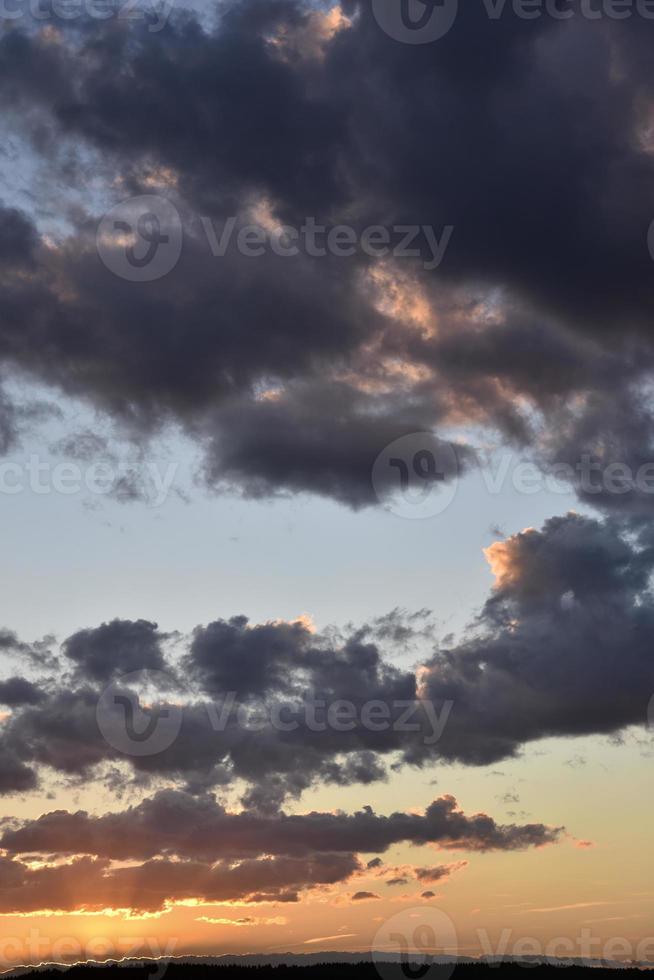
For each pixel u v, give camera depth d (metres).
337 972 120.50
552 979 115.94
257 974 117.62
